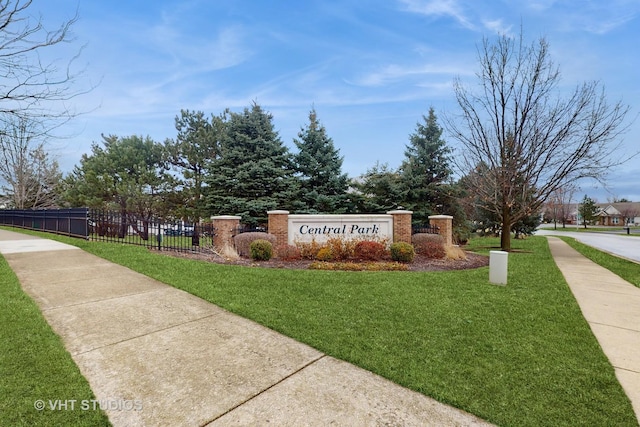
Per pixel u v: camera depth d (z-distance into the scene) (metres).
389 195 17.22
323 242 10.30
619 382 2.84
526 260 10.33
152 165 19.33
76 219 11.91
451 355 3.30
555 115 12.67
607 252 14.02
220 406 2.43
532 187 13.72
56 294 5.01
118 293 5.14
